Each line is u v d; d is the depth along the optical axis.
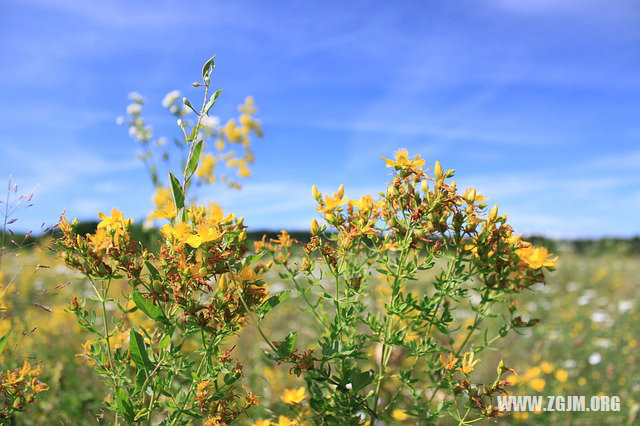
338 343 0.30
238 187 0.86
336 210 0.32
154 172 0.71
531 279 0.32
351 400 0.31
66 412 0.44
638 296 1.22
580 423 0.56
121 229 0.29
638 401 0.62
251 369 0.53
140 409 0.29
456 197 0.30
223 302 0.27
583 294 1.27
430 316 0.32
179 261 0.27
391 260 0.34
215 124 0.84
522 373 0.64
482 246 0.31
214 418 0.29
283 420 0.35
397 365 0.45
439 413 0.32
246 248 0.30
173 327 0.28
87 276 0.29
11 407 0.34
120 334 0.34
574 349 0.78
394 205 0.31
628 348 0.82
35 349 0.49
